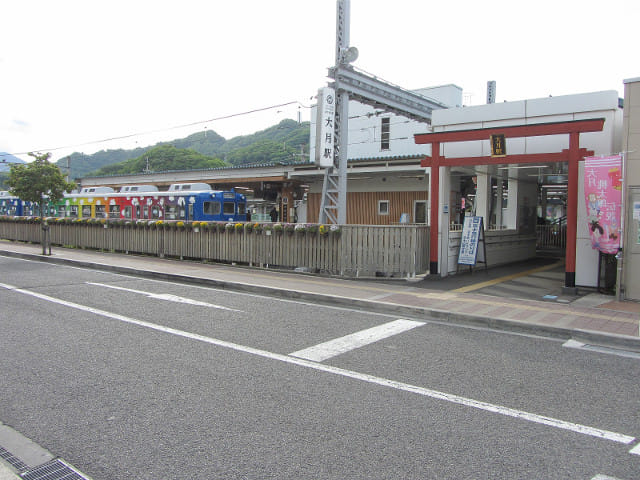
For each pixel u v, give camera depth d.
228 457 3.60
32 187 20.47
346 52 14.03
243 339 6.85
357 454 3.66
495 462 3.57
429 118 18.94
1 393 4.78
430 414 4.41
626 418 4.39
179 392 4.84
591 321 7.80
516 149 11.59
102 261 15.53
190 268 14.18
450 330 7.70
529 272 14.04
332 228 12.86
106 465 3.49
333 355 6.17
